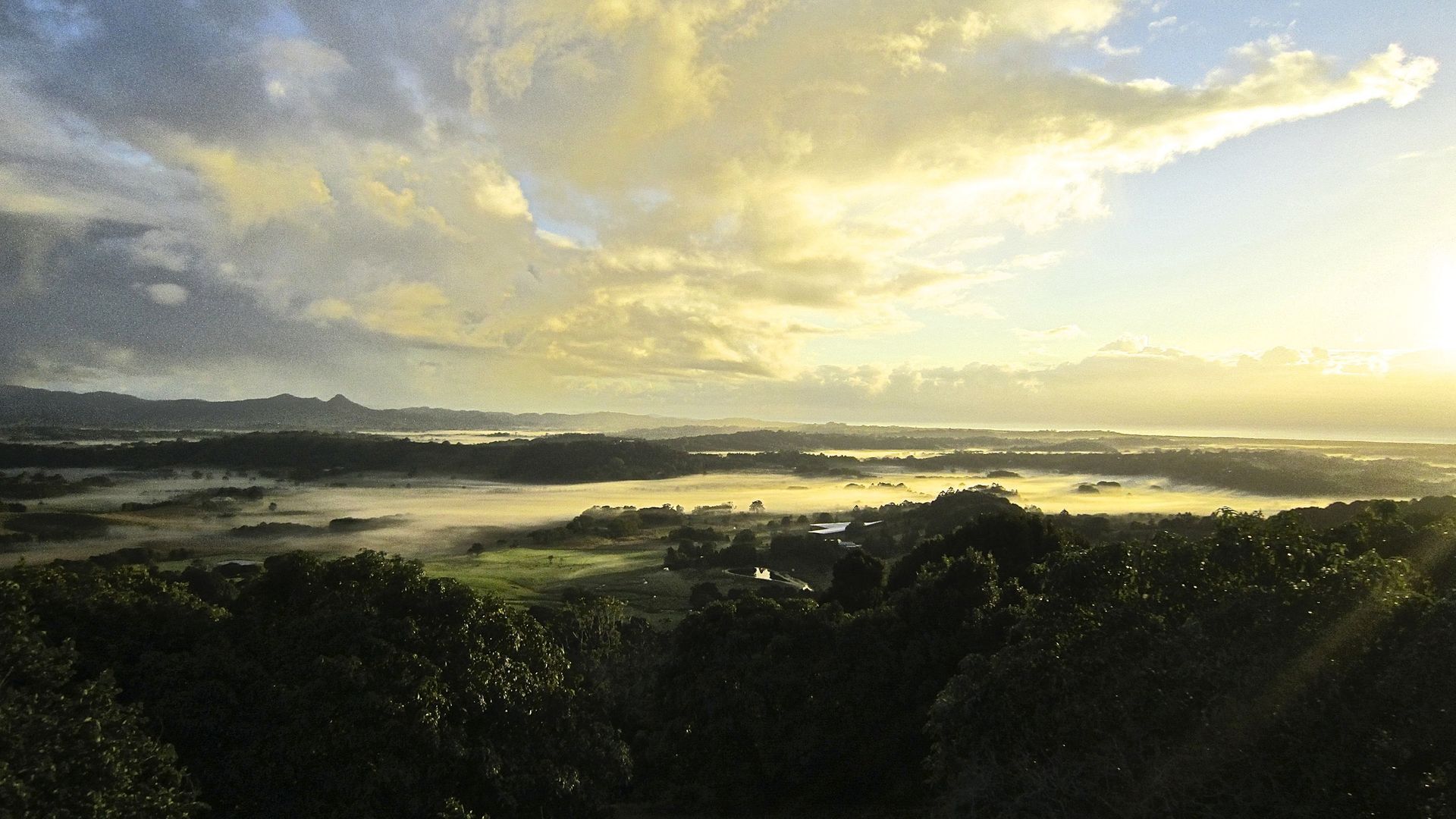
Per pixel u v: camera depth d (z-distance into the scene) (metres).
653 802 26.80
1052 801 14.26
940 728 17.73
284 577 21.55
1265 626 14.01
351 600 20.45
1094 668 15.67
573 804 19.47
